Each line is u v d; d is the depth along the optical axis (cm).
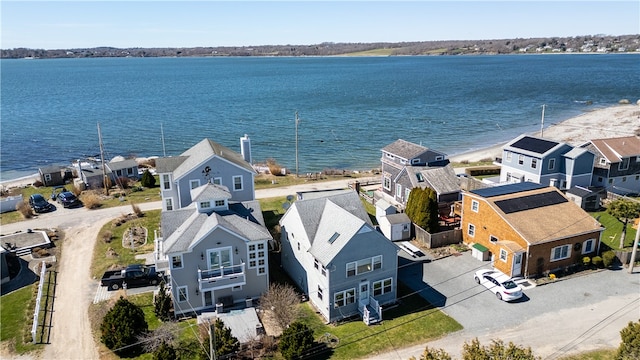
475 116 12975
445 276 4019
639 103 13512
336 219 3650
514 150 5928
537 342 3080
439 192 5153
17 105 15488
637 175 5947
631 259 3978
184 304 3469
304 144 10006
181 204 4594
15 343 3119
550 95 16675
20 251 4409
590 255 4166
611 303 3525
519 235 3897
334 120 12538
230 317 3331
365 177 7200
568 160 5569
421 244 4656
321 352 3033
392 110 14025
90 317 3416
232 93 18675
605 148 5856
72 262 4266
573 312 3419
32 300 3619
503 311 3466
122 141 10394
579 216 4228
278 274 4169
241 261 3550
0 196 6391
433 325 3306
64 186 6756
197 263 3425
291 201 5756
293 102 15825
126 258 4312
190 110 14300
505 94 17238
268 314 3459
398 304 3606
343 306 3441
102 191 6334
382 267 3525
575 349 3000
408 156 5697
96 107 15038
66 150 9669
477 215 4403
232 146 9856
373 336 3197
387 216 4803
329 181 6925
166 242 3500
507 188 4628
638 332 2369
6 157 9162
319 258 3381
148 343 3045
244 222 3675
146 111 14175
